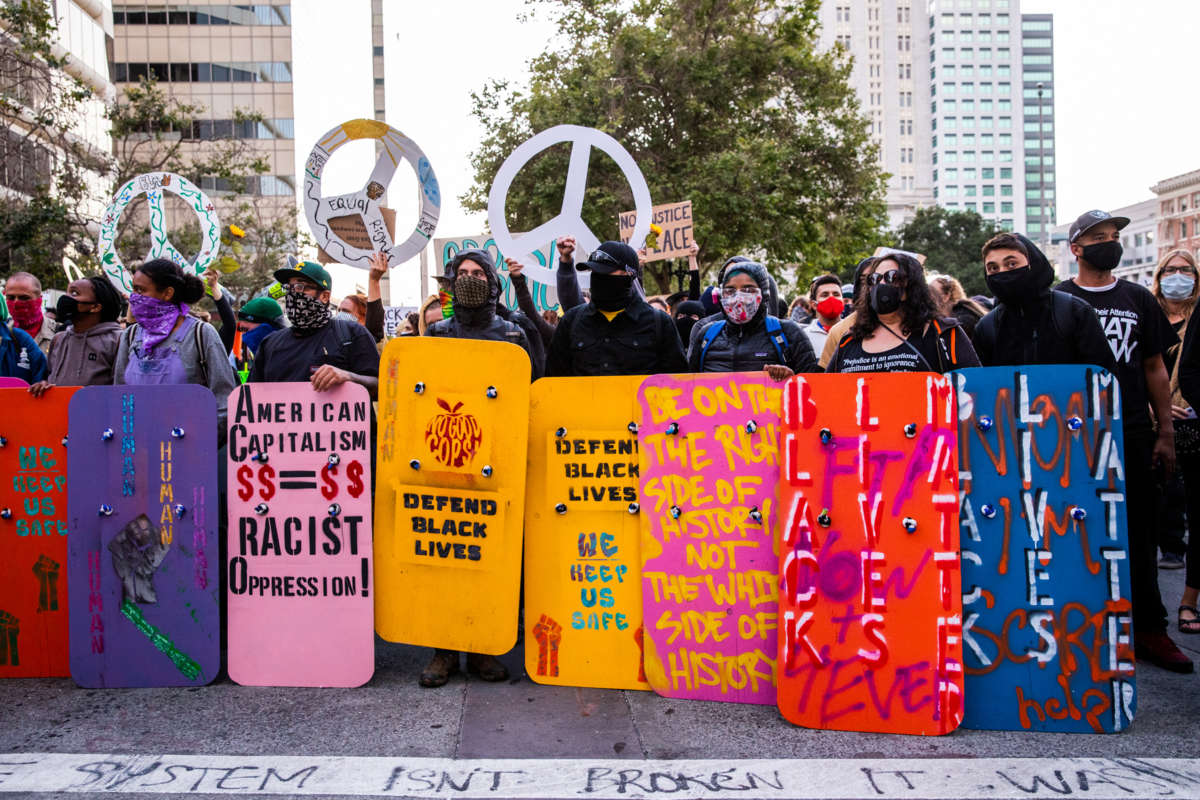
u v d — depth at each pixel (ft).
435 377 13.46
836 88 77.30
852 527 11.93
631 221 28.37
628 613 13.26
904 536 11.83
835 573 11.91
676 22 76.64
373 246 17.44
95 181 87.81
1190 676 13.73
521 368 13.26
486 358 13.34
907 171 451.94
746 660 12.72
